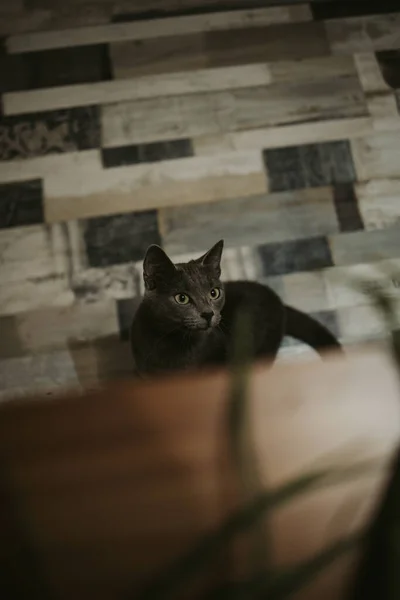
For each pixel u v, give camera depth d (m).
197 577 0.42
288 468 0.49
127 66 1.75
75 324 1.46
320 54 1.79
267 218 1.58
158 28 1.80
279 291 1.51
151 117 1.68
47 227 1.55
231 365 0.40
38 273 1.50
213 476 0.49
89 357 1.43
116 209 1.58
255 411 0.53
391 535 0.32
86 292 1.49
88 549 0.45
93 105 1.69
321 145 1.67
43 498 0.48
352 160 1.66
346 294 1.50
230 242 1.55
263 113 1.70
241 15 1.83
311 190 1.62
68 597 0.43
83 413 0.53
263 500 0.33
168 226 1.56
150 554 0.45
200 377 0.55
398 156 1.67
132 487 0.49
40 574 0.43
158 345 1.26
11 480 0.49
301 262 1.54
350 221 1.59
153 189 1.60
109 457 0.50
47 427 0.52
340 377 0.56
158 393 0.54
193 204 1.59
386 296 0.47
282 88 1.74
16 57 1.74
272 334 1.36
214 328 1.29
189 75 1.74
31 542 0.45
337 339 1.46
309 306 1.49
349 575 0.42
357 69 1.78
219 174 1.63
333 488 0.48
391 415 0.53
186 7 1.83
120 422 0.53
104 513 0.47
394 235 1.57
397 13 1.85
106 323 1.46
